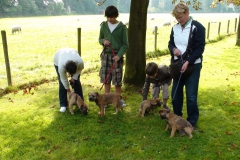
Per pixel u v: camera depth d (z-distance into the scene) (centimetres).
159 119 471
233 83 690
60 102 511
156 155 365
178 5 376
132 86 642
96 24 3119
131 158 361
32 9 7088
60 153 371
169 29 2478
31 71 863
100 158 361
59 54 474
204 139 401
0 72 830
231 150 374
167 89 485
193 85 404
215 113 500
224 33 1978
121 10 9994
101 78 525
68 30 2355
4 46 645
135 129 438
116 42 501
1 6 6241
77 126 448
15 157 364
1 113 503
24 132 429
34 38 1806
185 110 510
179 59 391
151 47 1332
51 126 449
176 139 402
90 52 1238
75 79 481
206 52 1176
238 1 1320
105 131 432
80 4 8775
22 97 595
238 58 1031
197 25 381
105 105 487
